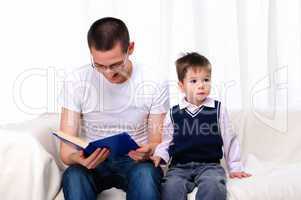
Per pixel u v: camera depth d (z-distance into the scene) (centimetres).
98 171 158
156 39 204
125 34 155
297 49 209
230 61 207
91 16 203
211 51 207
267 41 207
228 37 206
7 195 145
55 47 204
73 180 144
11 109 204
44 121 178
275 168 176
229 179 160
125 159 163
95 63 157
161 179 155
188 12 204
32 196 144
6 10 201
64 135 148
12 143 147
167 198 148
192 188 153
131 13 204
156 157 161
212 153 168
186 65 171
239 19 205
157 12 203
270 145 193
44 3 202
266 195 148
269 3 205
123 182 160
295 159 190
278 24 207
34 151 147
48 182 150
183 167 166
